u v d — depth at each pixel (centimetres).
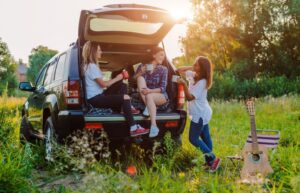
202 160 657
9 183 508
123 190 500
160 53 718
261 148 597
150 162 721
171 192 507
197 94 663
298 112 1466
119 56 773
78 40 710
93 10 677
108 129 655
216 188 514
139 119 679
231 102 2130
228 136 999
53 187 538
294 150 776
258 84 3012
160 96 698
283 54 3875
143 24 734
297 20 3794
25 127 929
